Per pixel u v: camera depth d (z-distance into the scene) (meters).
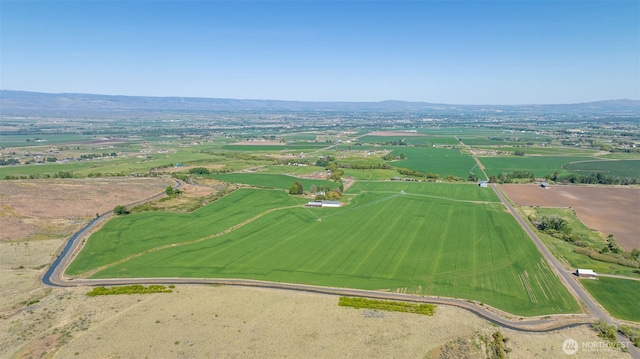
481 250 137.88
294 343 83.00
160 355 78.94
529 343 85.00
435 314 95.94
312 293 106.94
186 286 111.12
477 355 80.31
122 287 109.25
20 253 136.12
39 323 91.81
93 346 82.06
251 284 112.69
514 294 107.50
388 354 79.88
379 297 105.44
